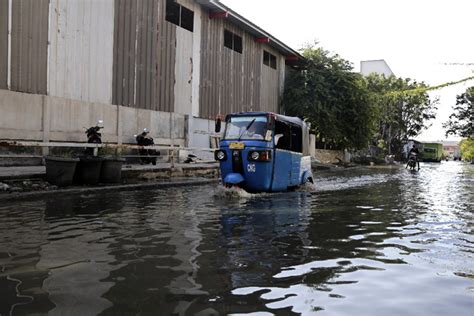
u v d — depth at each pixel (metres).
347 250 5.33
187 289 3.71
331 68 33.69
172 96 20.23
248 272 4.27
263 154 10.85
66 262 4.50
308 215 8.17
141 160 16.98
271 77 30.36
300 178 13.16
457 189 15.00
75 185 11.34
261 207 9.07
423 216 8.38
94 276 4.02
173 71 20.23
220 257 4.82
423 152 71.88
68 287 3.70
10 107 13.07
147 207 8.74
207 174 17.50
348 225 7.16
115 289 3.67
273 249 5.28
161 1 19.20
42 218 7.24
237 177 10.83
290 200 10.47
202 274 4.16
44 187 10.33
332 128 32.66
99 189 11.07
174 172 15.69
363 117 34.72
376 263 4.73
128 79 17.58
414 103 51.25
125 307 3.26
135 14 17.80
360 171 28.22
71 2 14.93
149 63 18.67
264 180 11.00
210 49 23.09
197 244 5.45
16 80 13.23
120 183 12.62
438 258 5.00
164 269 4.30
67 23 14.83
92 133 14.36
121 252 4.96
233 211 8.41
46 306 3.24
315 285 3.91
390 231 6.68
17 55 13.23
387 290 3.82
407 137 58.59
